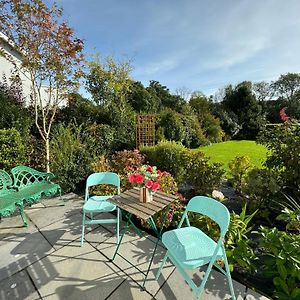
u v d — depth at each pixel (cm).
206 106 1355
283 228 267
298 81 1648
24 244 228
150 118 727
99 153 557
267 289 172
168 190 280
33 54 397
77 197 370
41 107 459
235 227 209
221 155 676
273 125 344
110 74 854
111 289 165
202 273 181
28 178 322
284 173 296
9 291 165
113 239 236
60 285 170
